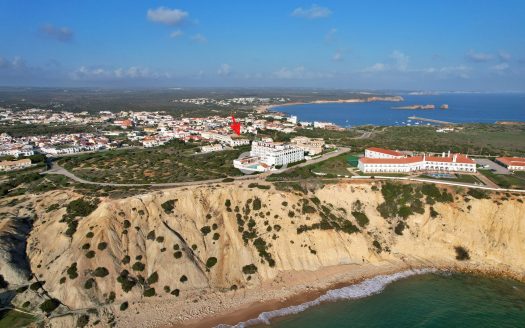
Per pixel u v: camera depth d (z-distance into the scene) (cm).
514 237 10950
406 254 11294
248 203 11969
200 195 11906
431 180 13500
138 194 11712
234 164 16450
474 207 11700
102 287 9175
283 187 12706
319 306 9206
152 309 8988
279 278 10219
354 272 10569
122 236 10288
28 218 10994
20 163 16800
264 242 10938
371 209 12444
